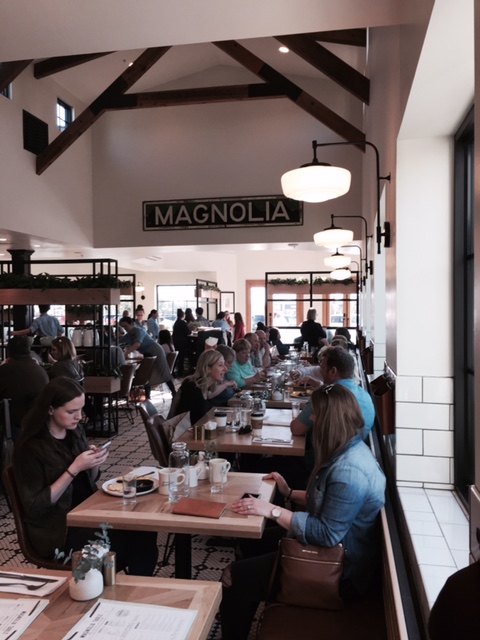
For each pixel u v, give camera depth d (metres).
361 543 2.03
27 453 2.32
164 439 3.41
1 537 3.73
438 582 1.65
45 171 9.03
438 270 2.63
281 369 6.65
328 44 8.09
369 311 7.06
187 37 2.98
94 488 2.62
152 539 2.61
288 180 3.44
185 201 10.23
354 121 9.70
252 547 2.53
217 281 17.97
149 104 8.60
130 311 18.25
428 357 2.62
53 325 7.66
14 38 3.00
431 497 2.46
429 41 1.75
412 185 2.66
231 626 2.19
